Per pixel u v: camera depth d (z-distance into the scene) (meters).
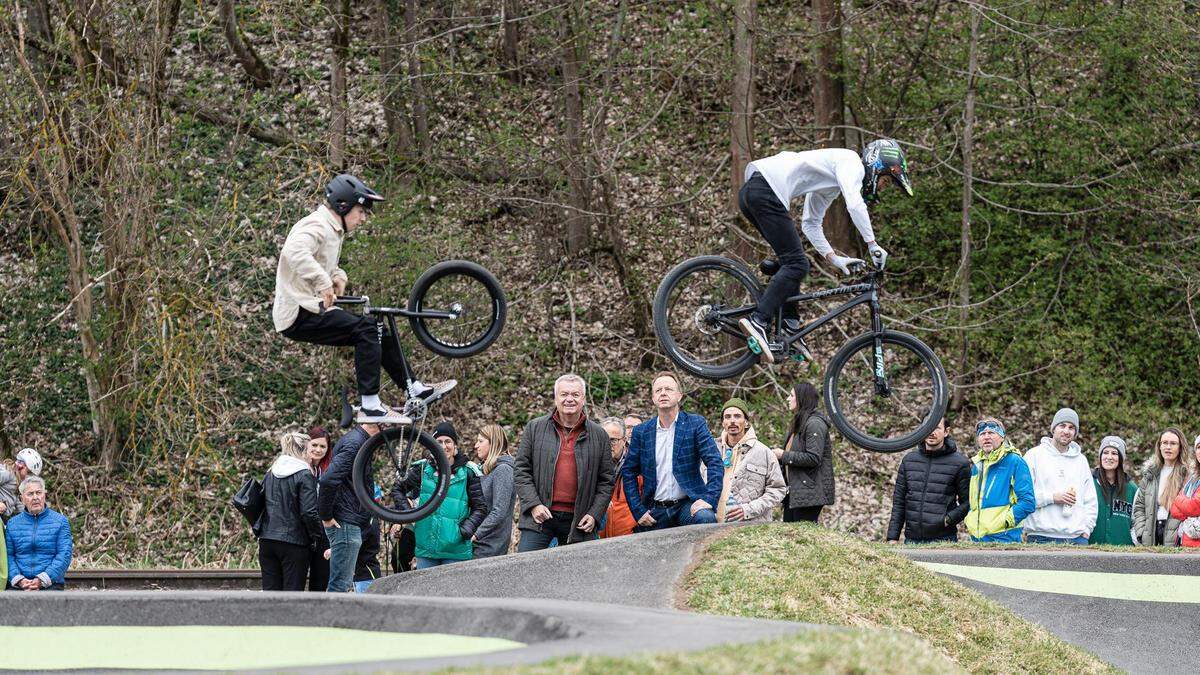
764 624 6.36
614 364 24.00
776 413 20.84
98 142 19.86
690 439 11.05
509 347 23.05
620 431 12.12
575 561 9.89
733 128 22.81
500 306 9.82
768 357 9.81
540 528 10.95
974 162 25.34
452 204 23.70
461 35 27.67
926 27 25.11
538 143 25.12
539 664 4.68
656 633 5.68
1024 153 24.88
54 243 24.12
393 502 12.23
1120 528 13.53
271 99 22.97
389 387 22.22
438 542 11.66
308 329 9.21
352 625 6.84
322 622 6.91
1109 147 24.39
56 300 23.91
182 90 24.91
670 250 25.00
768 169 9.90
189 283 19.64
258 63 24.89
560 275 24.91
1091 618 11.17
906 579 10.02
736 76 22.70
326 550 11.77
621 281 24.36
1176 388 23.38
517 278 24.66
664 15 25.30
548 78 26.17
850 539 10.55
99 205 20.42
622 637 5.51
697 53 23.80
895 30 24.80
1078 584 11.34
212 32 26.19
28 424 22.64
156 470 21.33
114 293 20.34
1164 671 10.61
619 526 11.86
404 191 22.34
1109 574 11.30
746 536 10.16
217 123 22.88
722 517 11.28
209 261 20.11
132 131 19.95
